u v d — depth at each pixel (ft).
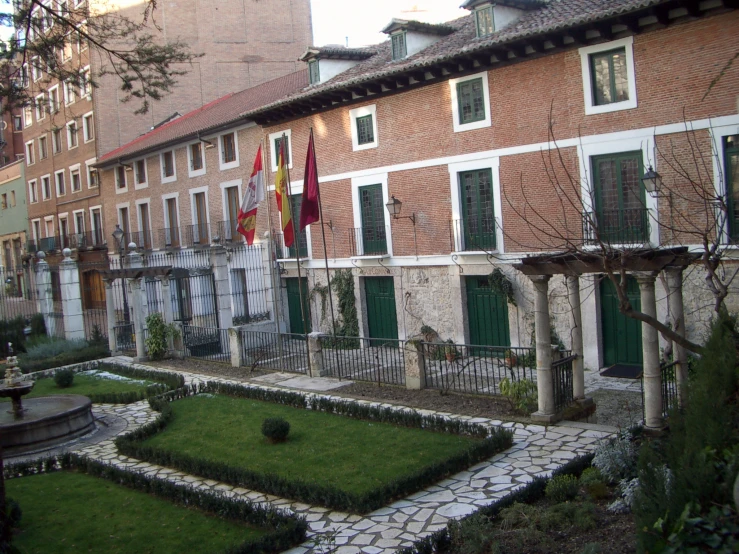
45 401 46.52
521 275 59.57
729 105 47.06
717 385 22.20
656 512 19.03
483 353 63.82
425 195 66.59
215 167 96.02
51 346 74.69
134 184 116.88
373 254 72.74
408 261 68.59
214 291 76.43
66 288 79.00
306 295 81.05
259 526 27.43
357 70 75.36
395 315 72.08
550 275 36.81
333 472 32.83
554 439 35.19
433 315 67.31
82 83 46.80
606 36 51.90
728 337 23.88
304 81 97.09
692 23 48.16
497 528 24.66
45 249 140.56
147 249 114.21
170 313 70.18
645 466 21.63
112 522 29.14
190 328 70.49
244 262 84.79
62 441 41.88
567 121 55.26
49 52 43.73
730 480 18.58
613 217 53.57
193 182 101.09
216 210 96.94
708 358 23.34
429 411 42.47
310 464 34.32
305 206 63.21
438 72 63.36
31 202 159.02
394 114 68.59
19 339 83.35
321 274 78.38
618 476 27.63
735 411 21.94
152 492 32.27
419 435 37.73
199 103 128.47
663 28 49.57
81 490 33.40
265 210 86.58
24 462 36.76
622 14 48.70
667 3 47.42
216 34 128.36
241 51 130.00
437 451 34.53
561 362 39.27
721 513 17.98
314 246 78.84
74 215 139.74
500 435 34.22
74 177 138.72
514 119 58.75
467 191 63.62
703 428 21.03
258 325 75.72
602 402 46.06
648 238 46.88
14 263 169.27
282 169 63.87
